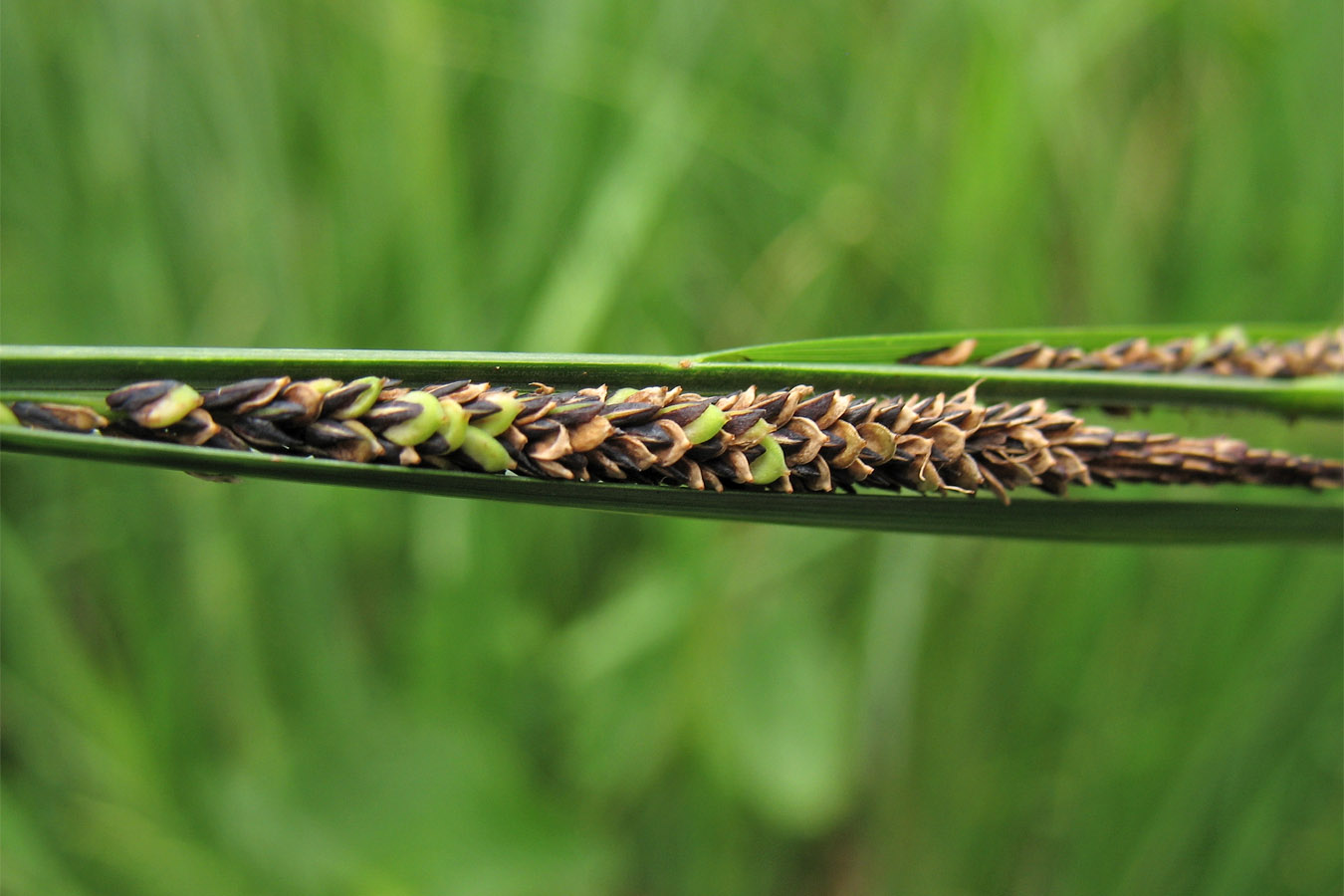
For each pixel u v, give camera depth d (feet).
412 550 0.97
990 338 0.59
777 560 0.98
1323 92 0.88
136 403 0.53
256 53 0.85
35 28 0.83
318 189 0.93
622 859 1.00
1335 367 0.59
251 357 0.53
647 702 0.99
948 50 0.95
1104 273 0.92
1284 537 0.58
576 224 0.92
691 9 0.91
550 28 0.90
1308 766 0.91
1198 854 0.92
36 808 0.91
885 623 0.97
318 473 0.53
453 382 0.54
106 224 0.86
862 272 0.98
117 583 0.93
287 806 0.89
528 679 0.99
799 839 1.04
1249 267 0.94
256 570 0.92
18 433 0.52
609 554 1.02
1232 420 0.88
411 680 0.96
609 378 0.55
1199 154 0.93
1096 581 0.92
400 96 0.87
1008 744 0.97
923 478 0.54
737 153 0.97
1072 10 0.89
